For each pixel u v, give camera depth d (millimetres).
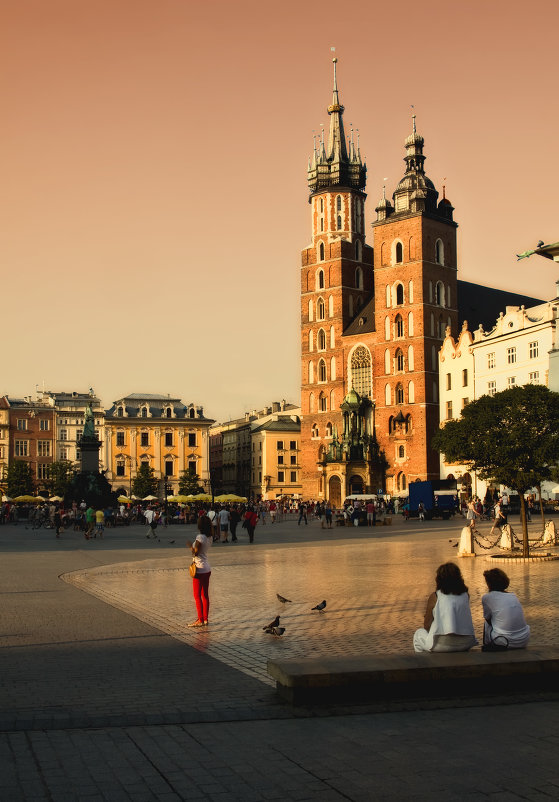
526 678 13125
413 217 123688
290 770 9648
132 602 25094
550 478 36281
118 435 161750
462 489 107125
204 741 10758
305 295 138750
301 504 87250
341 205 137375
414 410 121562
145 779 9383
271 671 13195
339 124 139250
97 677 14539
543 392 37375
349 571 33625
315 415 136250
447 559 38531
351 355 131625
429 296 123125
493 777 9344
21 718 11742
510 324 98812
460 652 13617
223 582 30453
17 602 25203
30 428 159750
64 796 8883
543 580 28781
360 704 12422
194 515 94438
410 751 10258
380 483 125750
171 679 14359
